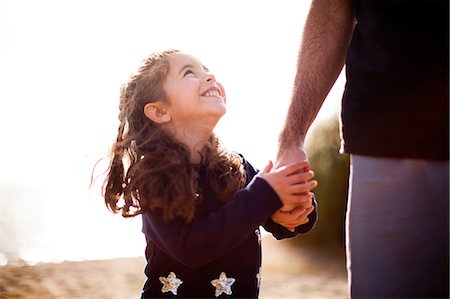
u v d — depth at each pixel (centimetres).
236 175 184
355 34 159
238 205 165
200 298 177
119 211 195
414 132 140
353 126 152
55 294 393
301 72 185
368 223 149
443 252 138
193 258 165
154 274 182
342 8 185
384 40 146
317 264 656
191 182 170
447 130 137
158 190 169
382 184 146
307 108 181
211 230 163
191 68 192
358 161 153
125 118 199
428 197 139
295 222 173
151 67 193
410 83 141
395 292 144
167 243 167
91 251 595
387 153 144
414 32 141
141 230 190
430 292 139
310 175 170
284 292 475
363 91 150
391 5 145
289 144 177
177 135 187
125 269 514
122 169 194
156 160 174
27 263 514
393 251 144
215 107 187
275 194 165
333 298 455
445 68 137
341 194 792
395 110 143
